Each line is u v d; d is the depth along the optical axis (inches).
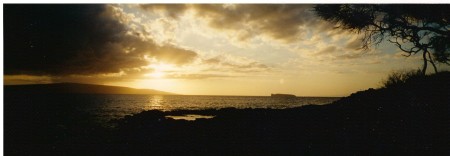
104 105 2381.9
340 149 359.9
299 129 482.9
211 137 471.8
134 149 420.8
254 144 411.8
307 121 539.8
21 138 575.2
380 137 392.5
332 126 479.5
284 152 365.7
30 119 1040.2
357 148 358.3
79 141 496.4
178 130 555.5
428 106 485.7
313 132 454.3
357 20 559.5
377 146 358.3
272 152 368.5
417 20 564.7
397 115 482.0
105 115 1344.7
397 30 596.7
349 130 440.5
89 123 942.4
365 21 563.8
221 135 483.8
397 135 393.1
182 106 2551.7
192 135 496.1
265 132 482.3
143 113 1128.8
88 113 1443.2
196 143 435.8
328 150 360.2
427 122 427.5
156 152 395.5
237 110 1114.7
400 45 625.0
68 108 1770.4
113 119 1091.3
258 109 995.9
